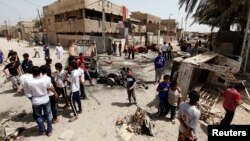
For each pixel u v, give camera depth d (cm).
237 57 1173
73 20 2908
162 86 658
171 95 619
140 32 3891
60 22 3406
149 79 1203
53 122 614
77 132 566
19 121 628
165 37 4706
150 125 570
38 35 4194
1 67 1480
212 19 2112
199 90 899
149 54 2494
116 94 909
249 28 1381
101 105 770
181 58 1058
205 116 679
